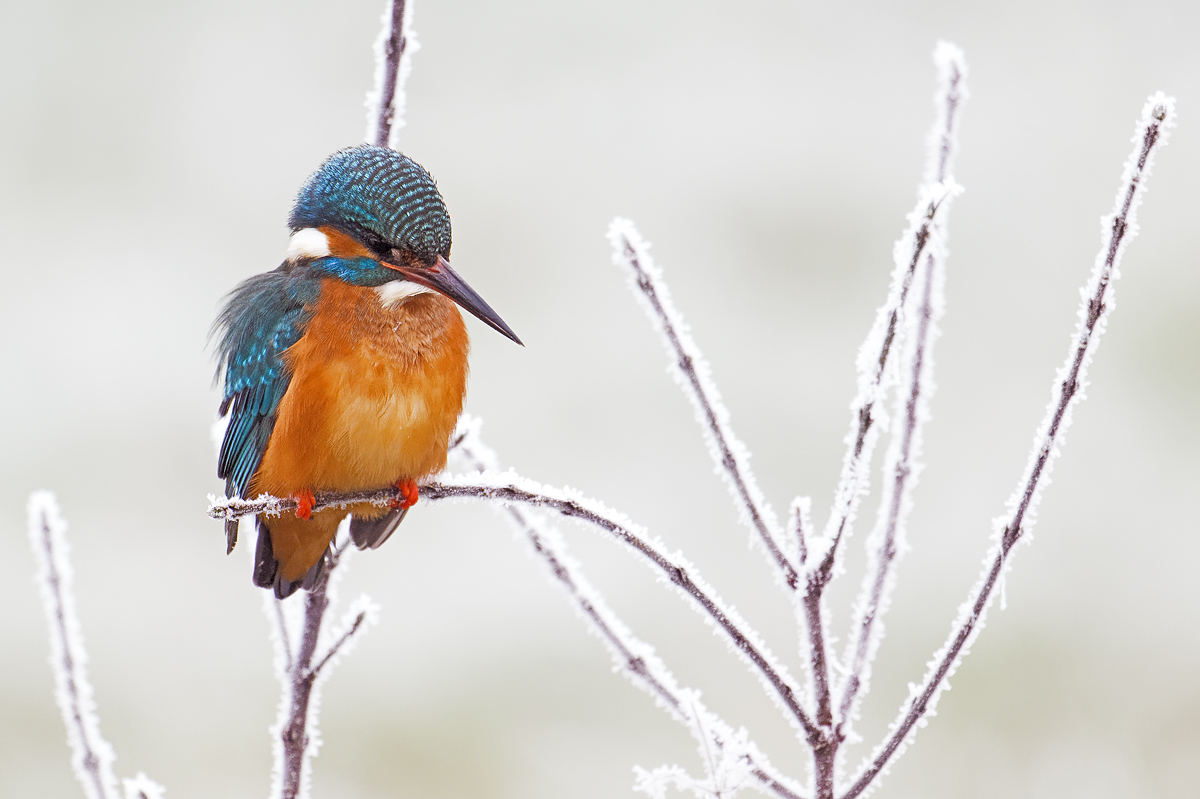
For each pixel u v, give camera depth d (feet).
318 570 16.62
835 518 13.89
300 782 15.23
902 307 13.61
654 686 14.62
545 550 15.02
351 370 18.62
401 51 18.99
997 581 13.66
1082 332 13.28
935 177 14.65
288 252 20.42
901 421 14.38
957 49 14.69
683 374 14.37
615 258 14.52
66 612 15.08
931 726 33.76
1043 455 13.51
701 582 14.06
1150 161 12.99
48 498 15.16
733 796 13.33
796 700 13.88
